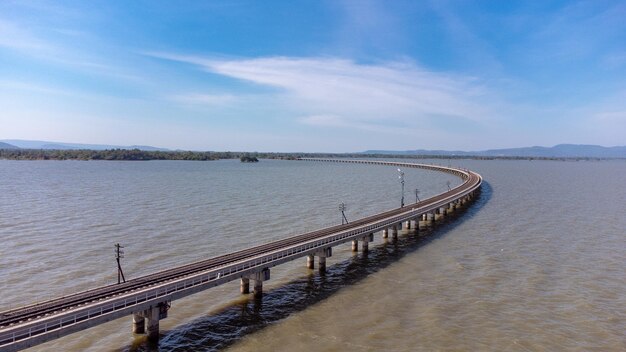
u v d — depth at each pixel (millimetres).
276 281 44219
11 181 140875
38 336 23891
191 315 35250
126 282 33875
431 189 139000
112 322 33656
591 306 36969
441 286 42219
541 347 29828
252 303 37875
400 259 52844
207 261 40438
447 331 32125
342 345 29859
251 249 45656
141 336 31094
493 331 32188
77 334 31516
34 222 70062
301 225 73000
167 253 53094
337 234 49750
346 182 163625
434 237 65562
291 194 118312
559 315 35125
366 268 49000
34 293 38875
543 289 41125
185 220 75062
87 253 52188
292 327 32875
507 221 77812
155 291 30375
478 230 70062
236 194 115750
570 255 53312
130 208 86875
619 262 50062
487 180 176875
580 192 126000
